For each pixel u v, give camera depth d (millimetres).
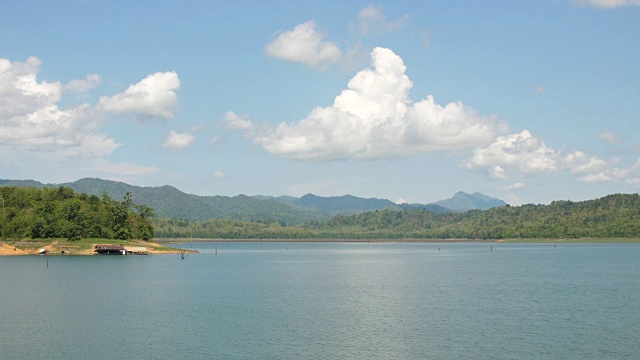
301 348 71062
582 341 74875
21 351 69688
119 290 130000
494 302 110125
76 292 125500
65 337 77125
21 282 147375
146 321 88688
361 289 133875
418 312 97625
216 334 79000
